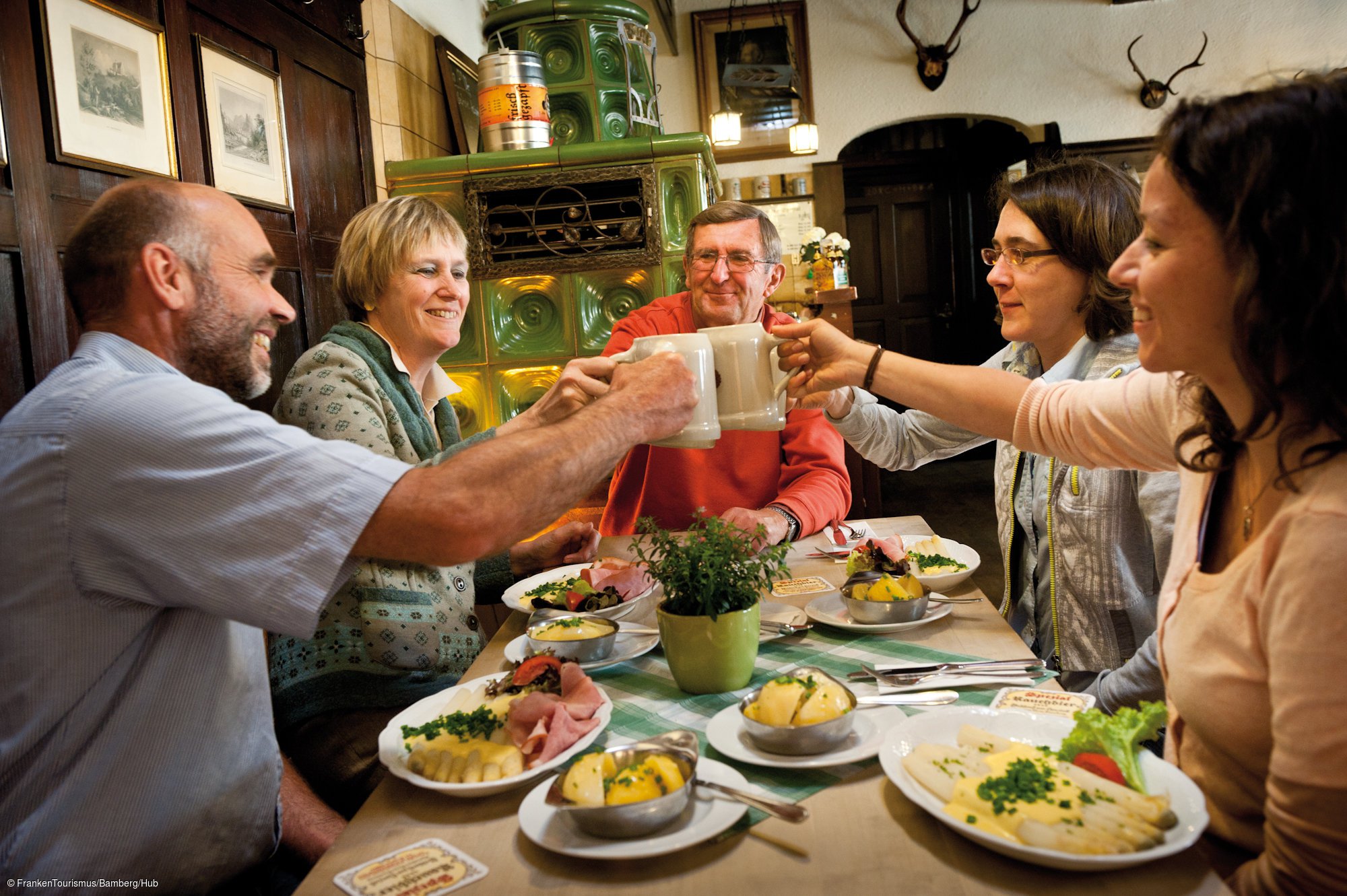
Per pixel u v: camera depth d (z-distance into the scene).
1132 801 0.69
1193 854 0.68
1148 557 1.36
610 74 3.57
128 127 1.79
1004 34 6.04
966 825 0.69
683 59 6.11
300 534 0.85
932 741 0.84
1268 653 0.67
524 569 1.68
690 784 0.78
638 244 3.11
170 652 0.93
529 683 1.00
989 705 0.94
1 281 1.48
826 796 0.80
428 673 1.32
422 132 3.44
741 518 1.67
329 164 2.67
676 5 6.06
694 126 6.18
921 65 6.03
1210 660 0.76
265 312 1.07
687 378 1.06
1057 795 0.70
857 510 4.32
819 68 6.10
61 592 0.87
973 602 1.30
